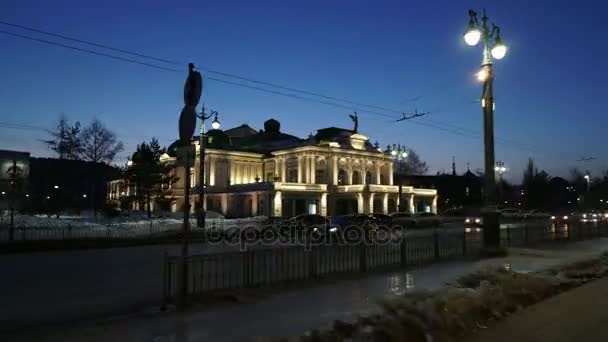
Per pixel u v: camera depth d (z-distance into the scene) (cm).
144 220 4053
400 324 627
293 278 1092
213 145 7488
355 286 1024
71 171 6231
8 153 4103
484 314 737
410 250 1484
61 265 1540
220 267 1362
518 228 2102
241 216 6481
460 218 5412
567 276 1141
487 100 1655
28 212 5197
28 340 640
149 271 1366
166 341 623
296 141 8256
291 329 674
